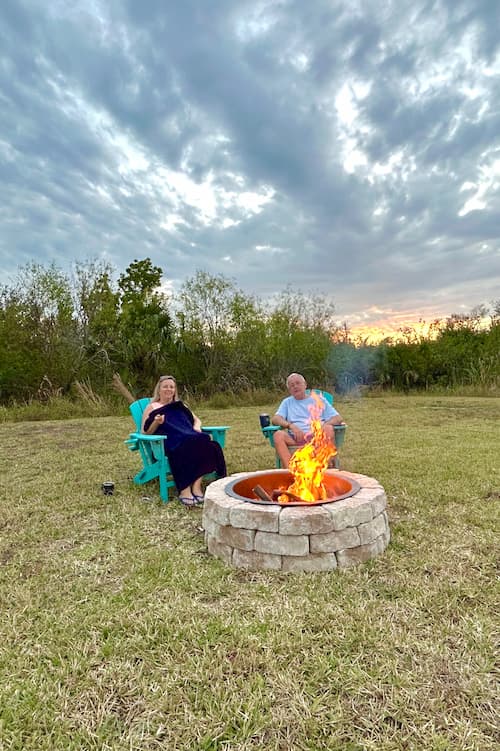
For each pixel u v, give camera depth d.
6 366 12.08
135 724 1.64
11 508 4.09
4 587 2.63
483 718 1.62
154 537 3.35
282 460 4.30
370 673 1.85
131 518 3.75
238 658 1.95
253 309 15.23
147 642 2.09
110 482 4.60
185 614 2.30
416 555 2.89
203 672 1.88
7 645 2.10
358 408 11.38
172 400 4.79
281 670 1.88
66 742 1.57
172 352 14.32
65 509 4.02
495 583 2.54
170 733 1.60
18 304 13.99
